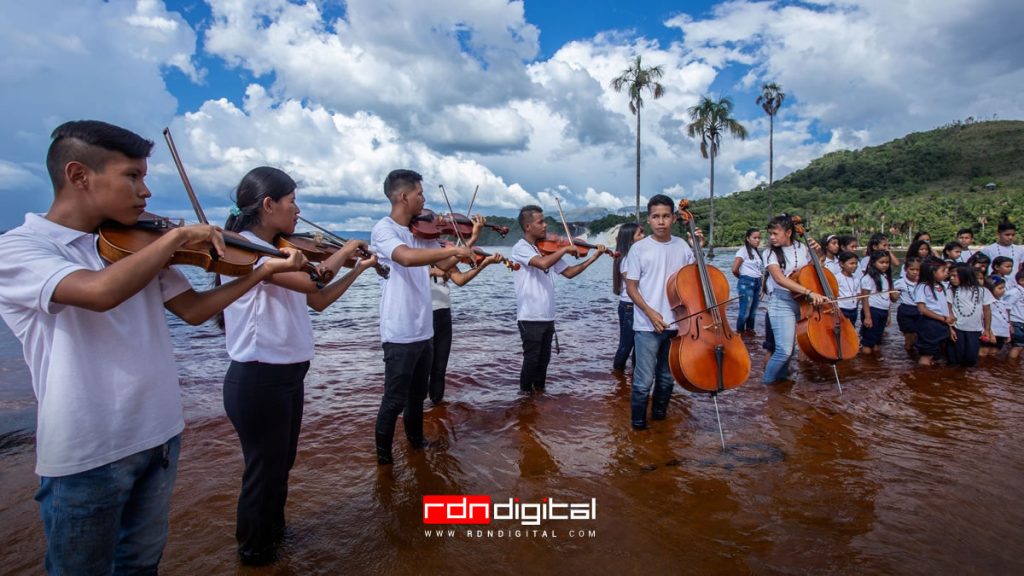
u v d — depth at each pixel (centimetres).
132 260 148
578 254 575
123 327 169
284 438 252
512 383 573
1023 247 879
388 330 356
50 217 163
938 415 456
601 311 1153
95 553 166
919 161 18988
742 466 359
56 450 156
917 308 651
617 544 270
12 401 509
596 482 338
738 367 407
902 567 247
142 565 187
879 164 19525
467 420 457
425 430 433
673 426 439
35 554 261
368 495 324
